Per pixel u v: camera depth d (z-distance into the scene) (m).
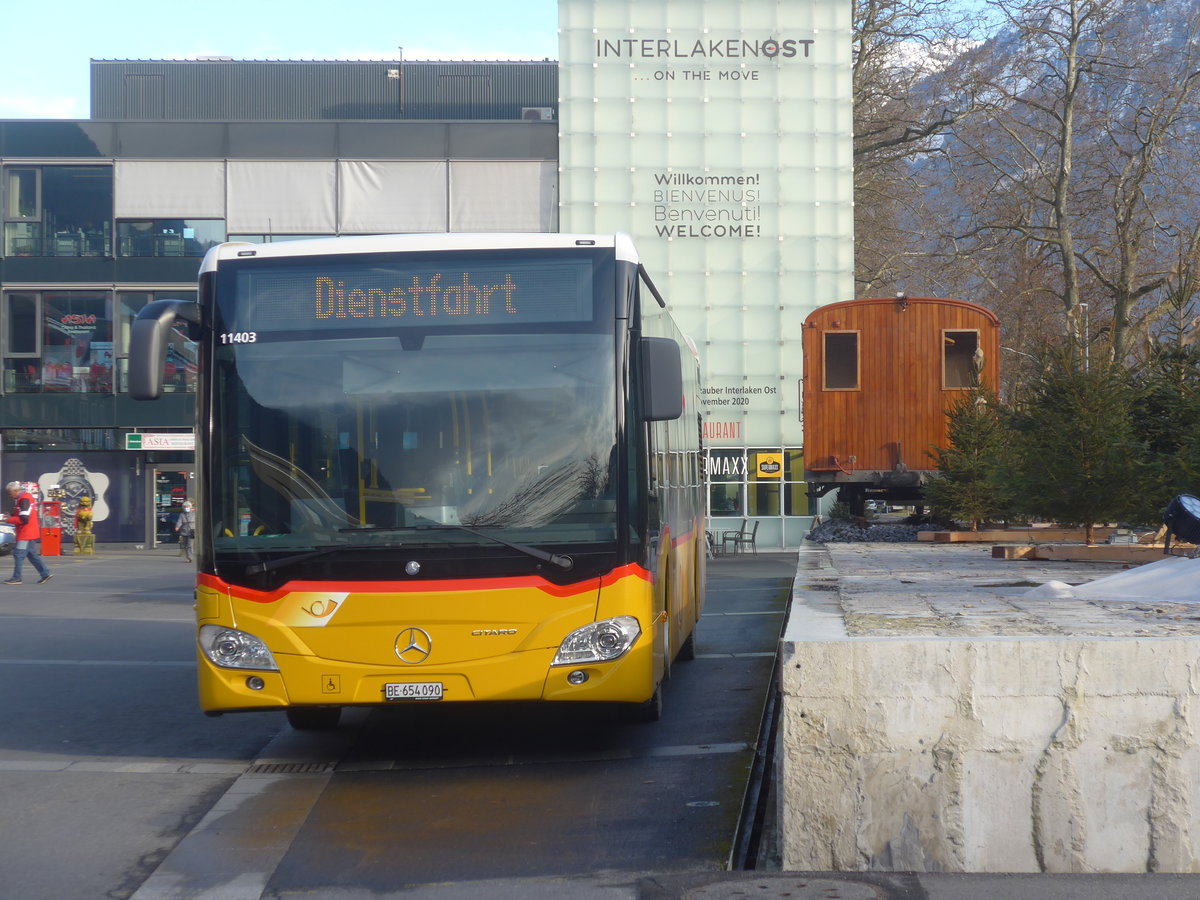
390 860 6.36
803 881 5.60
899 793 5.74
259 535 8.18
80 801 7.83
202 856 6.54
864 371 23.06
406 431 8.30
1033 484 13.78
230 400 8.41
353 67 51.75
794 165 36.84
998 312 42.59
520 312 8.51
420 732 9.95
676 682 12.08
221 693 8.09
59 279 39.88
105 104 51.66
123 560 35.62
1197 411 13.80
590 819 7.05
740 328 36.81
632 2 36.81
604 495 8.23
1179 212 38.75
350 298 8.53
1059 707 5.69
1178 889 5.42
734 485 36.69
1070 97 39.50
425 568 8.05
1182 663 5.65
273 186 39.66
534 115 43.47
